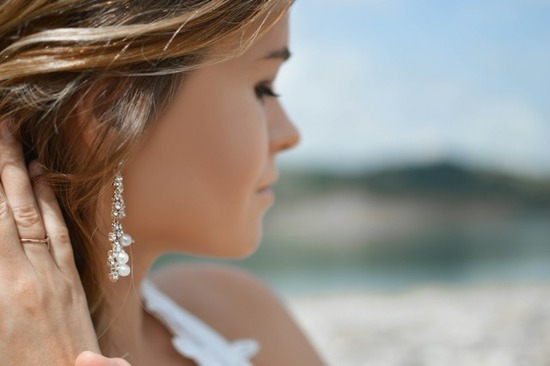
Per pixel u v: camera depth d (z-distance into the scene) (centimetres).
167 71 82
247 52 88
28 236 82
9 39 81
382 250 677
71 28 80
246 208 90
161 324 102
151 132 85
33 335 81
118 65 80
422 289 327
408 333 237
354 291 485
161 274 112
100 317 89
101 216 85
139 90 82
